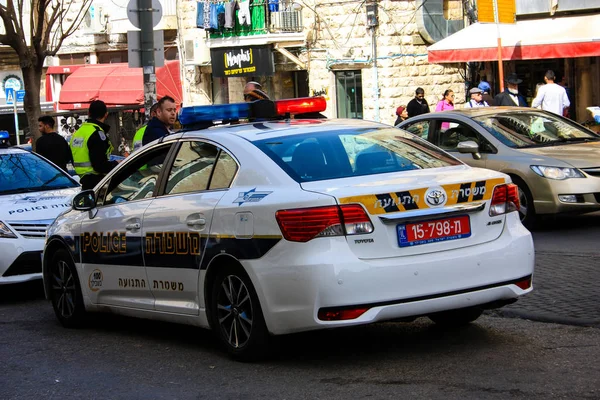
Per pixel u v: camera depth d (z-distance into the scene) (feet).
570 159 46.80
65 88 137.90
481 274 23.68
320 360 25.18
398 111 86.89
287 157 25.14
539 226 49.93
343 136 26.55
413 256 23.12
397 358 24.86
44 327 33.32
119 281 29.66
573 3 83.71
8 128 141.79
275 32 110.73
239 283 24.89
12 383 25.53
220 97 125.29
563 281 33.19
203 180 26.68
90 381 25.14
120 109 85.15
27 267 38.96
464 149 35.83
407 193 23.18
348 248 22.67
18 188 43.45
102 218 30.30
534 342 25.62
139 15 55.36
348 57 105.09
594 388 21.07
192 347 28.22
